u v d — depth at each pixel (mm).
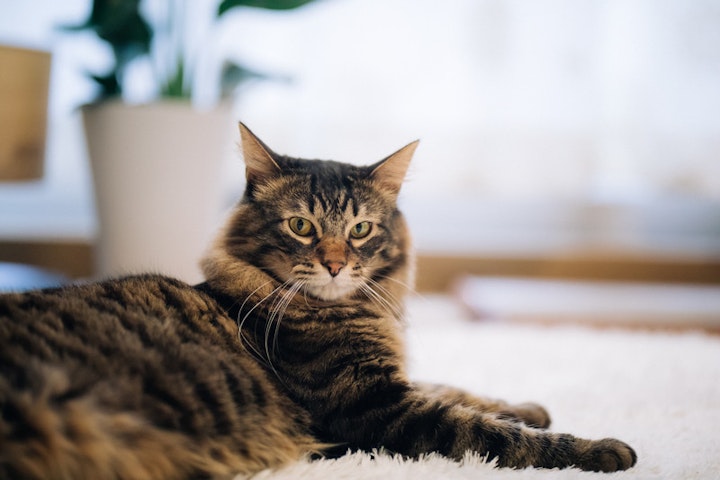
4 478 967
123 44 2443
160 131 2367
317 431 1366
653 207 3582
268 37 3168
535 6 3244
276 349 1417
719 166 3361
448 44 3242
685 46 3301
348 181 1588
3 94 1856
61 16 3080
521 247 3539
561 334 2562
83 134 2457
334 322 1463
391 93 3248
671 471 1274
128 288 1359
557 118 3311
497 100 3291
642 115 3352
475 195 3502
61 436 995
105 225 2459
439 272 3520
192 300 1399
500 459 1289
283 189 1557
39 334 1107
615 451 1284
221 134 2475
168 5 2562
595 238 3578
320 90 3219
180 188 2424
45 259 3295
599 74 3299
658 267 3527
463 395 1577
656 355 2242
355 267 1533
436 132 3295
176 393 1132
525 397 1821
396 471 1209
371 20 3199
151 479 1084
